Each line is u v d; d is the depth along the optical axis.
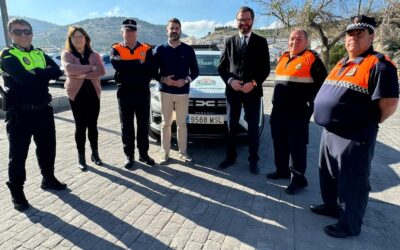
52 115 3.60
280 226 3.11
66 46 4.09
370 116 2.66
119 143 5.64
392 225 3.15
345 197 2.84
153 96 5.25
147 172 4.33
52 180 3.77
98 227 3.03
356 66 2.65
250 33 4.00
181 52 4.28
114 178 4.12
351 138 2.74
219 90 4.77
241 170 4.46
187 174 4.29
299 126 3.66
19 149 3.27
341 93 2.72
